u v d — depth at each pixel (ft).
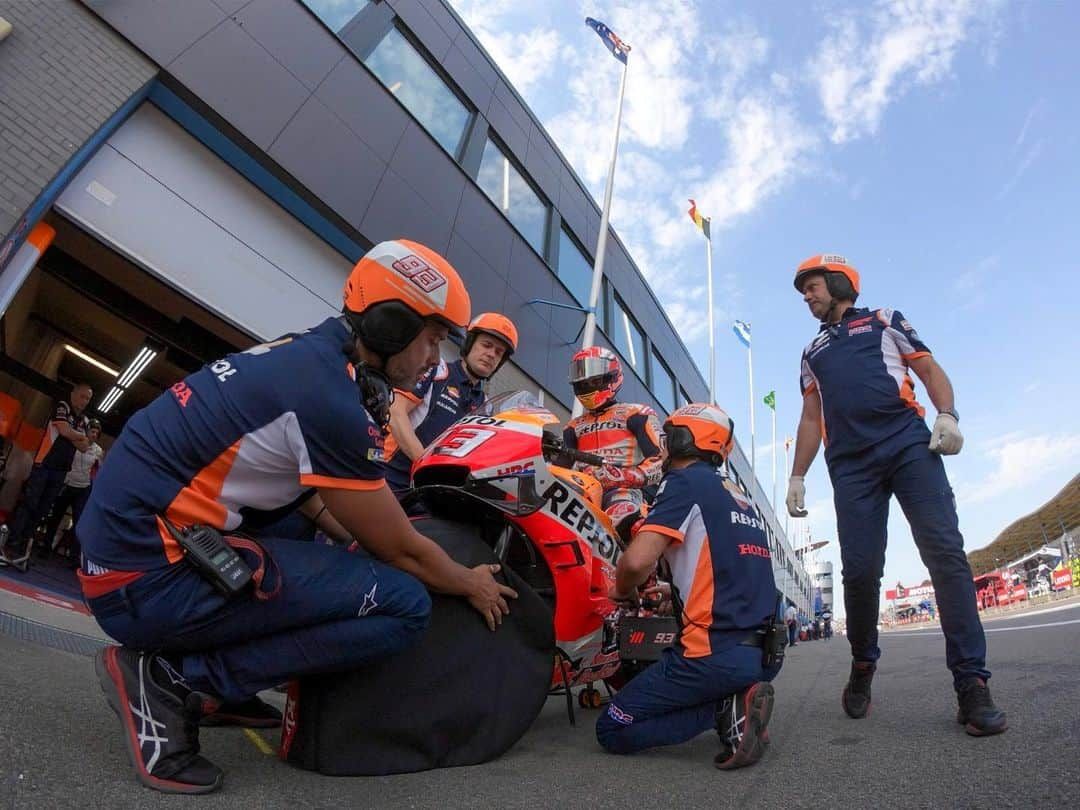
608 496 10.29
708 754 6.25
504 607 5.83
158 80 15.55
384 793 4.48
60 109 13.52
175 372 28.91
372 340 4.75
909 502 7.59
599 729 6.30
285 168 17.63
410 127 23.26
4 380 24.53
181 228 16.01
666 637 7.47
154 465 4.25
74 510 21.85
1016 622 28.68
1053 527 106.32
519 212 32.32
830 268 8.96
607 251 44.14
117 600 4.19
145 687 4.18
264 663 4.57
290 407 4.37
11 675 6.13
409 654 5.30
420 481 6.64
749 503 6.84
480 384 10.22
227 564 4.23
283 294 18.13
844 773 5.02
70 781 3.78
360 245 20.08
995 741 5.65
